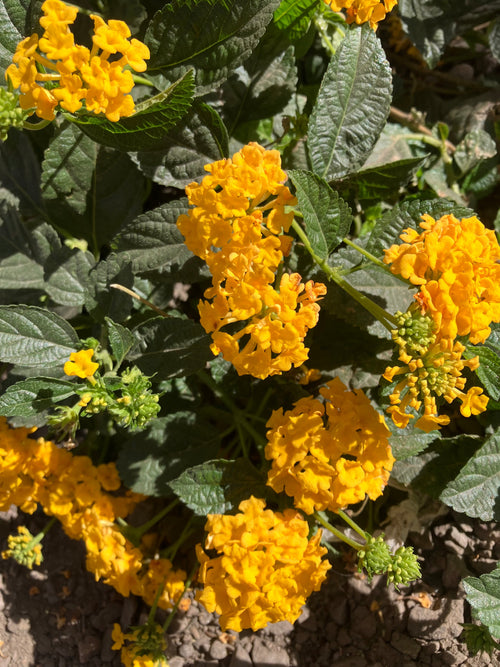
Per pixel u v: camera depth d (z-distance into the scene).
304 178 0.39
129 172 0.45
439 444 0.44
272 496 0.43
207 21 0.40
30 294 0.45
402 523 0.46
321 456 0.39
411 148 0.50
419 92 0.54
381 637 0.47
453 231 0.37
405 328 0.37
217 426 0.48
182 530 0.48
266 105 0.45
